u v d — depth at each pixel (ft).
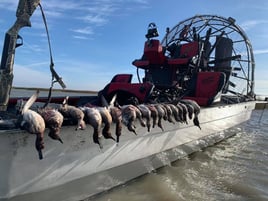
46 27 13.73
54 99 25.30
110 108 14.87
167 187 17.83
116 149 16.39
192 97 28.17
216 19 42.57
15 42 13.17
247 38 45.09
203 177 20.39
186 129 23.54
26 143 11.81
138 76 34.27
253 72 47.73
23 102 13.47
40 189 12.94
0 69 13.05
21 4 13.19
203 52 34.01
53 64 14.05
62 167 13.57
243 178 20.75
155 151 20.06
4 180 11.55
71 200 14.57
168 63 31.71
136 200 15.84
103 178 16.08
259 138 38.86
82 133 13.94
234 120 36.83
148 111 16.94
